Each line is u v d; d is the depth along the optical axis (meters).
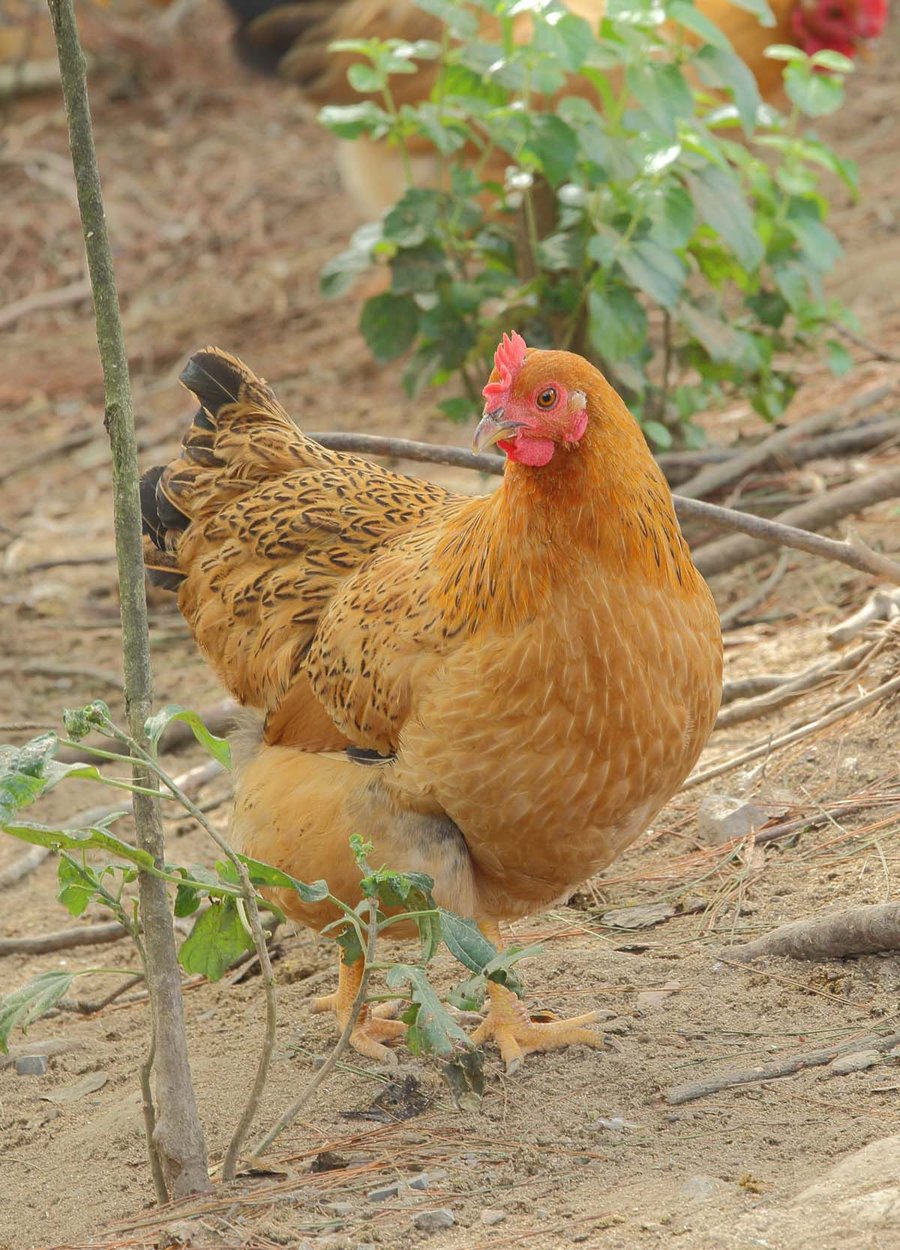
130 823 8.41
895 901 5.31
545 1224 3.96
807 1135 4.27
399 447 6.70
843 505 8.88
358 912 4.32
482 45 8.83
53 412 15.71
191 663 10.32
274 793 5.27
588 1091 4.79
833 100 9.23
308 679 5.38
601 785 4.76
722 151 9.16
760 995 5.21
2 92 22.72
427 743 4.83
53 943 7.11
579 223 8.91
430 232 9.16
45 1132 5.40
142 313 17.45
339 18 12.73
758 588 9.06
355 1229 4.05
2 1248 4.47
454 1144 4.57
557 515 4.59
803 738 6.88
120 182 20.73
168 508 6.34
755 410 10.13
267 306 16.95
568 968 5.68
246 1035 5.82
